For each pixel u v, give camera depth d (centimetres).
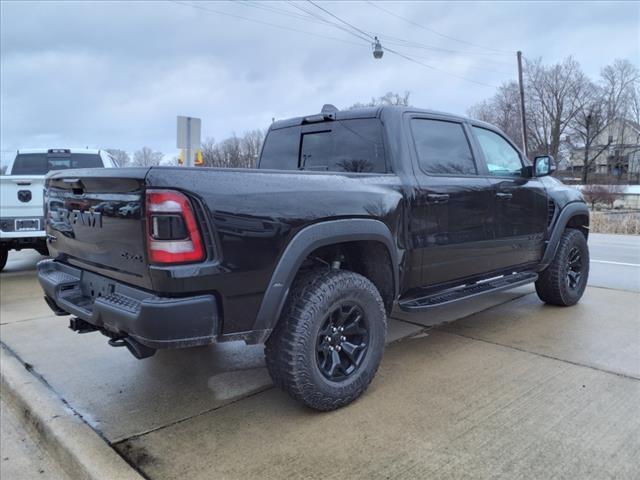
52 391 335
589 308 529
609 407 295
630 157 6431
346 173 316
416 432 270
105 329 291
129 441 270
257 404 312
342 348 302
